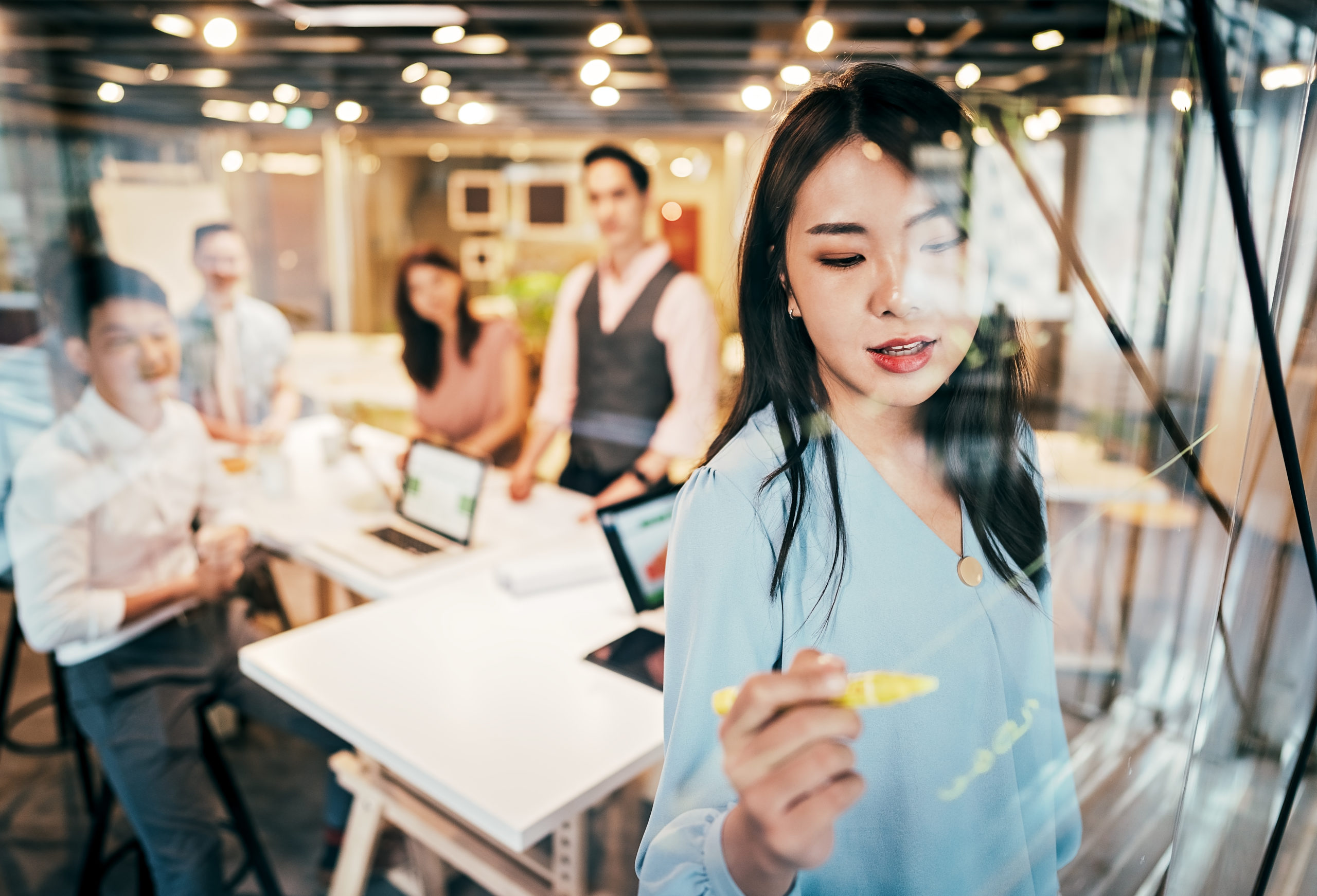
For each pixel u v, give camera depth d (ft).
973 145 1.74
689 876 1.74
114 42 11.51
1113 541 1.82
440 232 19.30
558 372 6.82
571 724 3.29
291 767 5.78
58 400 4.80
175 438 4.85
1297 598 1.79
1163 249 1.74
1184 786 1.90
